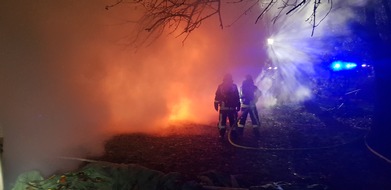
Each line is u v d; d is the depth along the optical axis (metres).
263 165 7.50
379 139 7.98
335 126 11.51
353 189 5.91
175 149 8.71
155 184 5.57
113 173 5.93
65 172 6.45
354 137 9.62
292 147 8.98
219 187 5.63
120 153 8.27
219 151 8.58
